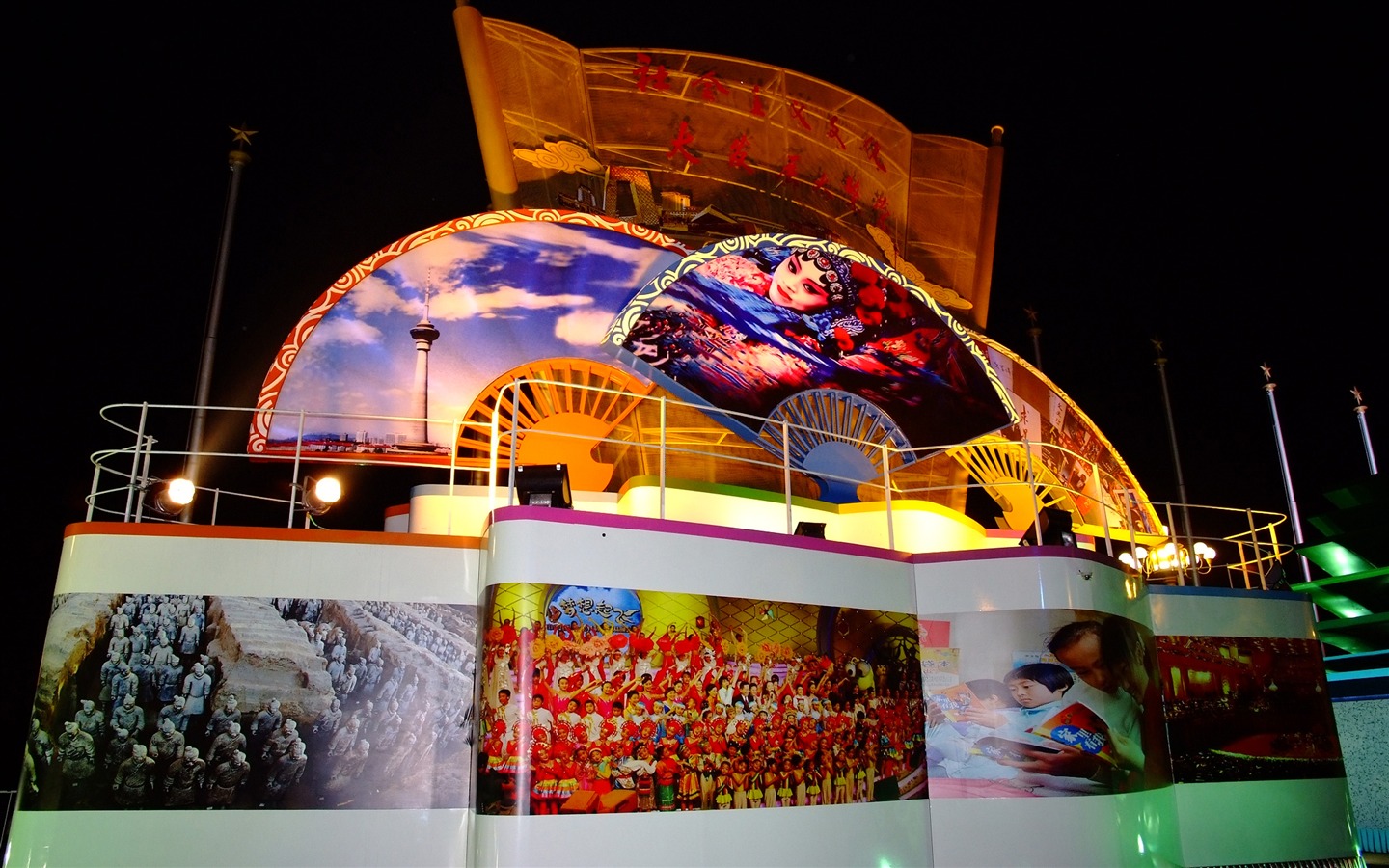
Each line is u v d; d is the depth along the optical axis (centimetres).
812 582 1288
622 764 1094
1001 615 1380
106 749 1066
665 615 1162
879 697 1309
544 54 2403
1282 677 1766
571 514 1142
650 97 2494
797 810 1195
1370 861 1941
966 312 2817
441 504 1683
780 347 1731
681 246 2072
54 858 1029
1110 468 2511
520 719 1060
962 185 2903
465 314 1916
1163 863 1389
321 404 1802
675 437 1939
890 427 1764
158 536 1134
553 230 2005
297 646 1139
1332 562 2192
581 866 1045
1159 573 2409
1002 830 1312
